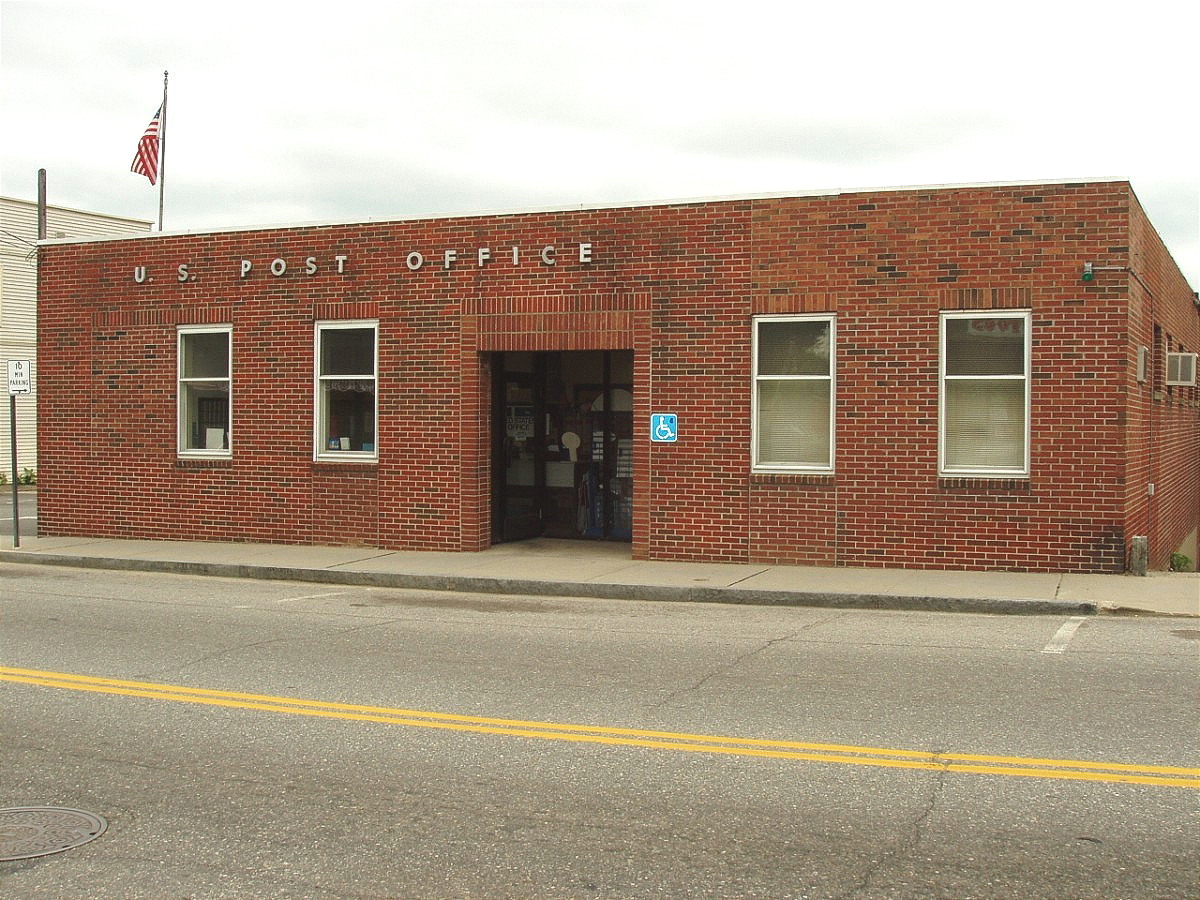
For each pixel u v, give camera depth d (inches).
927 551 565.3
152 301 713.0
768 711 305.9
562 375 709.9
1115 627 430.6
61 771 262.8
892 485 569.6
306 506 677.3
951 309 559.5
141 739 287.6
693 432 599.2
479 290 636.1
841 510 577.6
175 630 437.7
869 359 571.8
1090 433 543.2
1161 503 692.1
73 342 735.7
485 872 202.1
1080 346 543.2
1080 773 249.3
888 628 434.9
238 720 303.7
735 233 590.9
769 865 202.8
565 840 216.2
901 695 321.1
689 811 230.7
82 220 1544.0
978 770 252.4
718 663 368.8
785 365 589.9
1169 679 336.5
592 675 352.5
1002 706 307.0
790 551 585.9
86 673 361.7
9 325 1453.0
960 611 477.7
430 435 649.6
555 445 711.1
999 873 198.1
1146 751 264.7
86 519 735.1
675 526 603.5
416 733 289.0
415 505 653.9
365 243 660.1
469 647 400.8
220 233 693.3
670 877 198.5
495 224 632.4
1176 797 233.6
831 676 346.9
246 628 442.0
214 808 237.0
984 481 555.8
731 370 592.7
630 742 278.2
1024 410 555.2
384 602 513.7
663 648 395.9
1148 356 614.2
